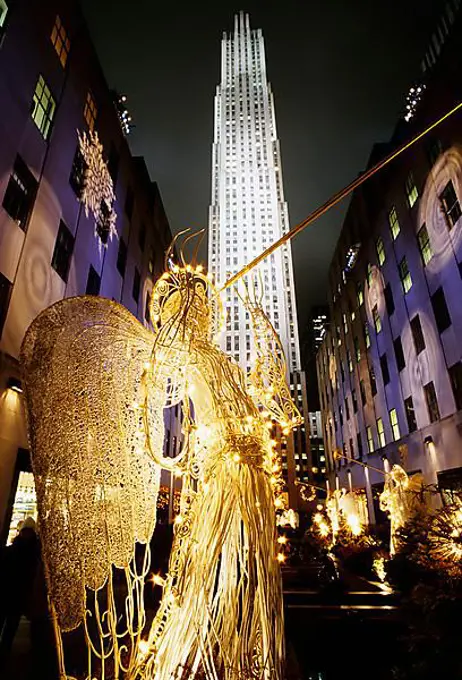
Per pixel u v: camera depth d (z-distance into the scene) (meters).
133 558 2.84
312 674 4.73
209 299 3.71
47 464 2.46
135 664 2.67
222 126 99.44
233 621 2.69
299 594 7.66
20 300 10.47
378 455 27.48
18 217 10.84
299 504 45.66
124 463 2.87
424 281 20.44
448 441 18.08
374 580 10.34
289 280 86.38
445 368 18.58
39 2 12.11
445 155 18.16
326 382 46.56
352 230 33.25
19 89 10.88
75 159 14.40
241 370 3.50
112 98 18.14
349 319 34.88
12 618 5.12
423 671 3.63
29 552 5.38
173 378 3.44
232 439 3.00
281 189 94.00
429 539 7.41
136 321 3.47
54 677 4.54
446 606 3.94
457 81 17.12
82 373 2.75
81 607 2.42
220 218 90.81
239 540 2.90
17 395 10.08
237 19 113.44
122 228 18.98
